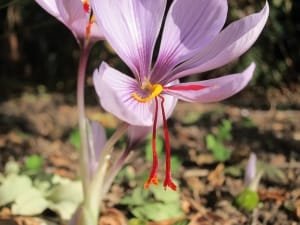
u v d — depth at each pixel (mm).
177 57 145
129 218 233
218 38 142
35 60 688
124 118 127
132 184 266
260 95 614
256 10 594
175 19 146
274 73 634
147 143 323
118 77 135
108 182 159
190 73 142
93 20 149
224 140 378
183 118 469
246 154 331
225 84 130
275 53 637
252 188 248
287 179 292
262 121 468
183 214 234
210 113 495
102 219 221
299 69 648
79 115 160
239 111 517
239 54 135
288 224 236
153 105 138
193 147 353
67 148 358
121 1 138
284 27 635
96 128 168
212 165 311
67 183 230
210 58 143
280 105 560
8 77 671
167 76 144
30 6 625
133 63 140
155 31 143
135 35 141
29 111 510
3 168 295
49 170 291
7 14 642
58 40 686
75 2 141
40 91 639
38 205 218
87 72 638
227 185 278
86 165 158
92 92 609
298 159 332
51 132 414
